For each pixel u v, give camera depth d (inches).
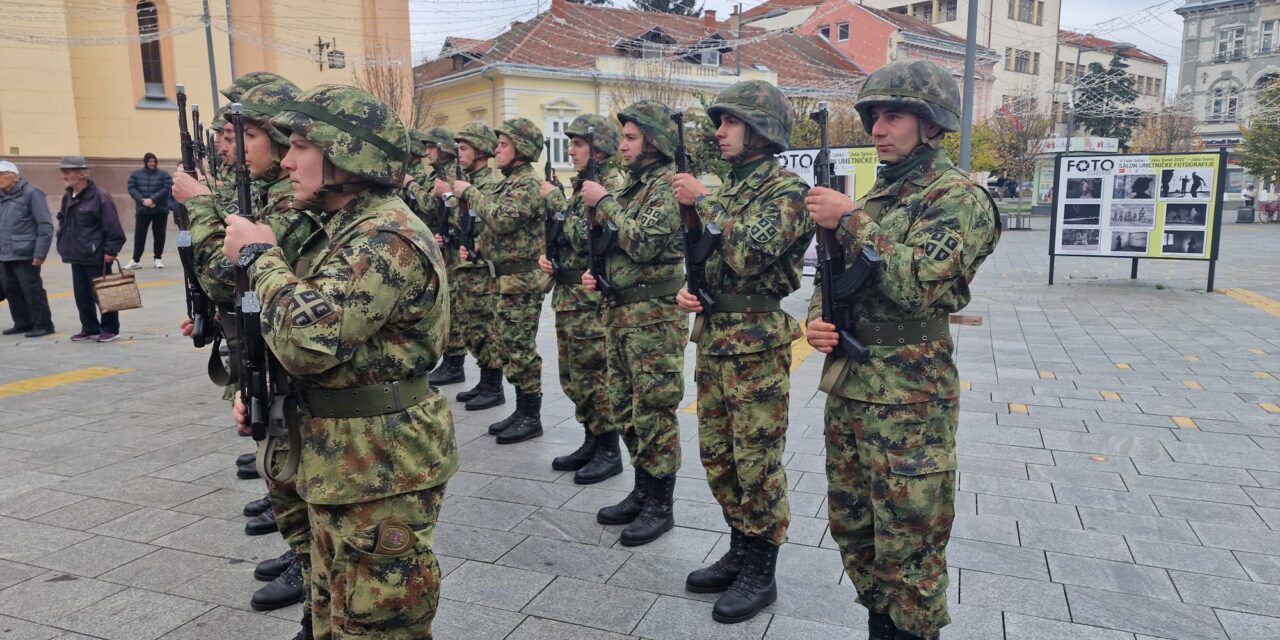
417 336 86.8
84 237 326.3
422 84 1167.0
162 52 848.9
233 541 150.5
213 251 113.3
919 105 97.4
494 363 239.3
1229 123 1685.5
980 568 136.7
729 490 130.3
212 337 127.1
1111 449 194.7
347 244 82.7
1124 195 458.3
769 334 125.1
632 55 1096.2
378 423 84.7
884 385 98.8
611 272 152.6
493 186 231.6
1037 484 173.3
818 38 1348.4
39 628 120.4
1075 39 1371.8
